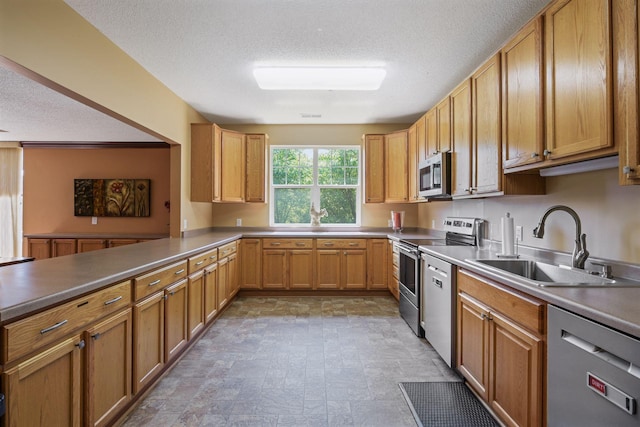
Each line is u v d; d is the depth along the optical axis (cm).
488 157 221
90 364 144
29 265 184
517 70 188
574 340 112
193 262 261
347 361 241
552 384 122
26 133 424
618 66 122
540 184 209
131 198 502
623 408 92
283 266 417
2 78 247
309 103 376
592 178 174
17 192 488
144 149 506
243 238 418
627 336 92
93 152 507
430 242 319
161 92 313
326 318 338
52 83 186
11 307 107
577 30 143
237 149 421
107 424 158
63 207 505
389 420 174
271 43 241
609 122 127
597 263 161
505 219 221
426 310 270
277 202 482
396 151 420
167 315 217
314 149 481
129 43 239
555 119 158
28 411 115
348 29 224
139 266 181
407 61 271
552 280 186
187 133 378
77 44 201
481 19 212
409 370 228
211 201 394
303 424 171
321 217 481
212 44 242
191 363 238
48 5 179
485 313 173
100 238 465
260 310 365
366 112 412
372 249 418
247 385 208
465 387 205
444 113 301
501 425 165
